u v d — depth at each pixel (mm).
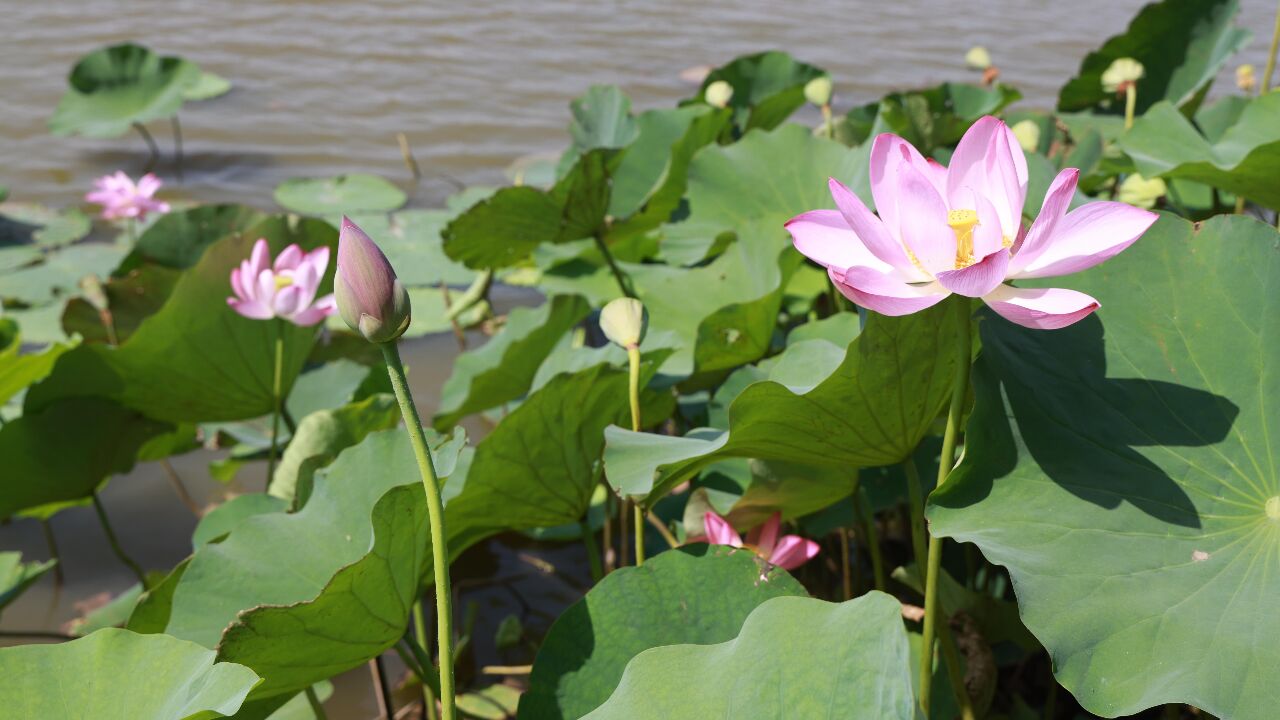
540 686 1644
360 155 5879
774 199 3033
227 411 3061
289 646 1548
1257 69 6398
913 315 1497
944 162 3191
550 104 6379
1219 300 1536
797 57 6977
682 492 2529
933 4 8430
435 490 1264
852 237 1416
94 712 1377
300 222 3104
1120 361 1535
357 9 8203
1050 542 1390
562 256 3676
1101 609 1320
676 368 2631
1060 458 1469
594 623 1666
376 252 1177
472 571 3180
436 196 5512
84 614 3033
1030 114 3605
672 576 1686
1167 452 1465
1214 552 1366
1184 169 2264
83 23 7766
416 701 2688
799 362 1872
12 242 5082
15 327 3848
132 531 3400
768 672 1243
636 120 3904
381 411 2742
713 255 3012
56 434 2865
